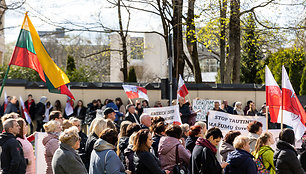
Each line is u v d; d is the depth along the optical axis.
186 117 11.69
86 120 15.95
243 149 5.30
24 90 18.41
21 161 5.43
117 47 41.59
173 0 20.44
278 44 21.34
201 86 19.34
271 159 5.62
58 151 4.93
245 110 17.75
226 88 19.33
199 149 5.35
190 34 19.48
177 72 20.64
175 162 5.90
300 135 7.83
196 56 21.64
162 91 11.65
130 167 5.67
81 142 6.98
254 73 30.72
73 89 19.00
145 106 16.14
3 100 18.12
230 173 5.22
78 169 4.86
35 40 7.21
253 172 5.10
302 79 25.55
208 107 13.35
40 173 6.97
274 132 8.67
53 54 44.97
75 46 40.47
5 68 23.30
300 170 5.33
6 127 5.43
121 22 23.27
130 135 6.33
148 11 21.66
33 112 16.61
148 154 5.16
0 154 5.39
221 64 22.25
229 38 19.58
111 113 8.16
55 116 7.53
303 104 21.50
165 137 6.04
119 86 19.22
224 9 19.00
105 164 4.85
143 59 49.91
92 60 41.09
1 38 35.47
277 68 27.70
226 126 9.30
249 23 19.89
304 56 25.81
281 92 8.69
